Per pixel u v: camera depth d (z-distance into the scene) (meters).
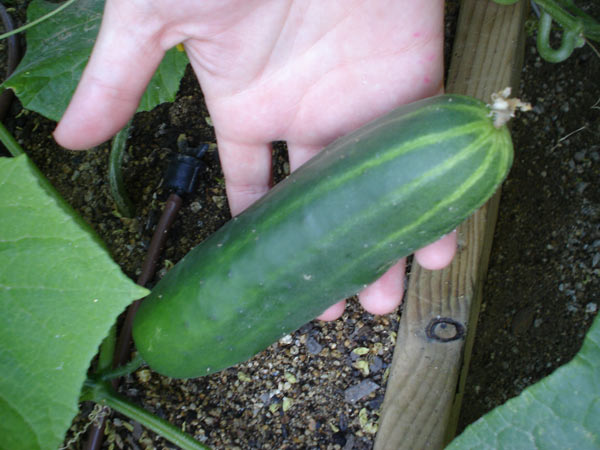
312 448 0.30
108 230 0.32
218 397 0.31
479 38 0.32
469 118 0.17
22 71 0.28
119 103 0.23
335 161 0.19
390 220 0.18
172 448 0.30
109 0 0.21
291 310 0.20
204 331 0.21
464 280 0.30
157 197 0.33
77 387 0.18
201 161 0.33
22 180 0.18
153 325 0.22
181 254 0.32
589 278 0.31
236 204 0.30
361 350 0.31
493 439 0.18
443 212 0.18
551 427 0.18
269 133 0.27
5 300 0.18
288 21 0.23
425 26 0.25
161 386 0.31
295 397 0.31
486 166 0.17
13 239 0.18
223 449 0.30
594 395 0.17
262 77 0.25
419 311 0.30
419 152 0.17
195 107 0.35
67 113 0.23
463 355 0.30
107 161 0.34
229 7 0.22
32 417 0.19
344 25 0.24
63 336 0.18
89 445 0.29
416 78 0.26
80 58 0.29
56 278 0.18
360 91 0.26
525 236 0.34
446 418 0.29
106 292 0.18
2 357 0.18
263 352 0.32
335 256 0.19
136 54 0.22
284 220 0.19
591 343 0.18
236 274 0.20
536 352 0.31
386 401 0.30
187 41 0.24
